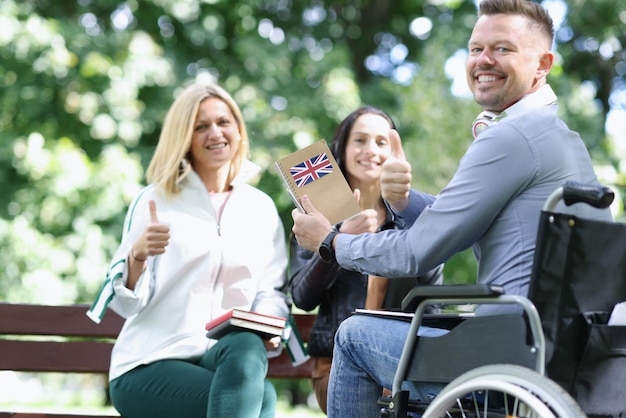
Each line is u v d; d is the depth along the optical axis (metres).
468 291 3.88
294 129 14.55
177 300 5.79
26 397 17.22
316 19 17.22
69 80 14.45
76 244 13.77
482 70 4.61
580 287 3.92
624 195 14.70
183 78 15.19
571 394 3.95
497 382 3.71
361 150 6.06
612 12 16.00
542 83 4.69
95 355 6.32
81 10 15.39
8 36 14.16
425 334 4.32
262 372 5.36
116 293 5.61
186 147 5.96
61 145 14.03
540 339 3.78
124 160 14.14
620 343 4.03
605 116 17.78
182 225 5.88
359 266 4.44
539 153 4.15
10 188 14.34
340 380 4.60
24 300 13.50
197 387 5.43
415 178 13.78
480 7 4.69
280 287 6.14
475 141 4.25
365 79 17.61
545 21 4.64
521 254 4.14
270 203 6.26
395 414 4.21
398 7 17.61
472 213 4.15
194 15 15.39
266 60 15.03
